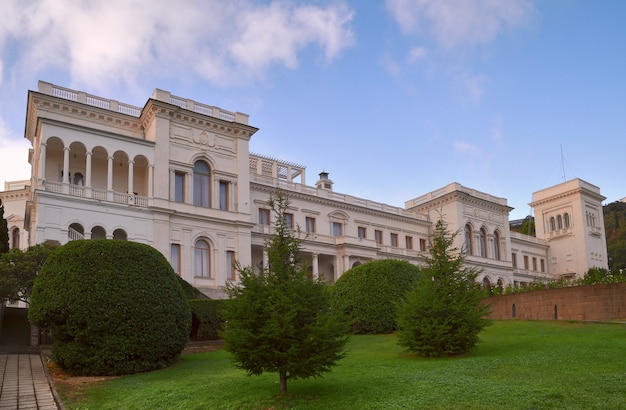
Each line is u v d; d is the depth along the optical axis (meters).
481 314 21.19
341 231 62.16
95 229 40.78
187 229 44.16
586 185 89.25
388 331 30.56
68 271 20.88
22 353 25.17
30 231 45.12
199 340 29.19
